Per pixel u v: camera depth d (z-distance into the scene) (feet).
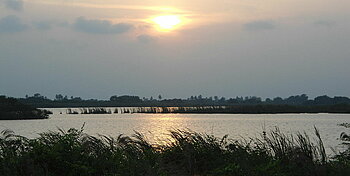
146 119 349.00
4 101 326.65
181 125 246.68
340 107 370.73
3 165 34.47
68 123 277.23
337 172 38.27
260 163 41.70
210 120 322.96
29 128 211.61
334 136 139.54
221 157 44.73
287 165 40.14
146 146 44.60
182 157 45.68
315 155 41.96
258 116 409.08
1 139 38.52
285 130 189.37
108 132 177.78
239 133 163.32
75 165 35.94
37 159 36.22
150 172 37.32
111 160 38.37
